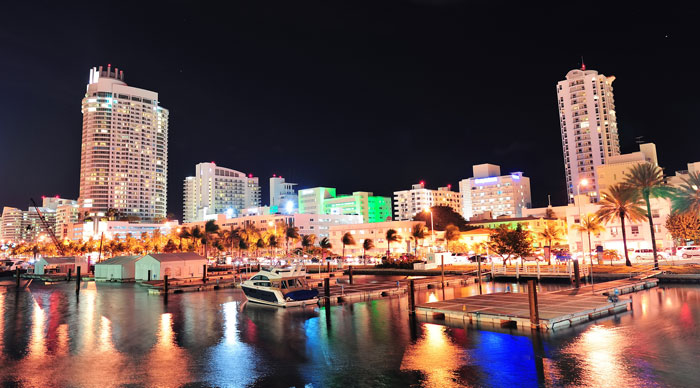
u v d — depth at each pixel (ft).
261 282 148.36
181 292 188.34
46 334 104.12
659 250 277.85
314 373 71.26
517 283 197.06
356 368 73.31
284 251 544.62
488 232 377.09
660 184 221.87
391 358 78.38
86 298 172.76
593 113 644.69
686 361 72.18
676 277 175.63
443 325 102.32
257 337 97.35
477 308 111.65
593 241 315.37
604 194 233.14
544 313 102.32
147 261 234.58
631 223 303.68
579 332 91.71
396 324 106.52
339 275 257.75
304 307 136.67
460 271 232.12
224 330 105.29
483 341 86.74
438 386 63.87
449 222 488.02
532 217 510.58
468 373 68.95
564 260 254.27
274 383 67.05
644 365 70.59
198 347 89.51
